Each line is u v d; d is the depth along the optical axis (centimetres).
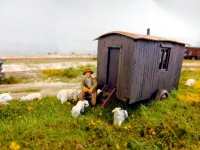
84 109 698
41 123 527
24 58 2798
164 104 721
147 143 473
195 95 833
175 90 895
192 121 604
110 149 426
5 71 1781
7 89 1146
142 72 695
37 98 807
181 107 720
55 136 447
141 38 639
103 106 709
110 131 505
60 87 1233
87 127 516
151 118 606
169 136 511
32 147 394
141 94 722
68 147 405
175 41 804
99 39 834
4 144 397
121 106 732
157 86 797
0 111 629
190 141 511
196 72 1767
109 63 792
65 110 688
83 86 753
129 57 663
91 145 432
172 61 846
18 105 704
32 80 1503
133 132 521
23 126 495
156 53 737
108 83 811
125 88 691
